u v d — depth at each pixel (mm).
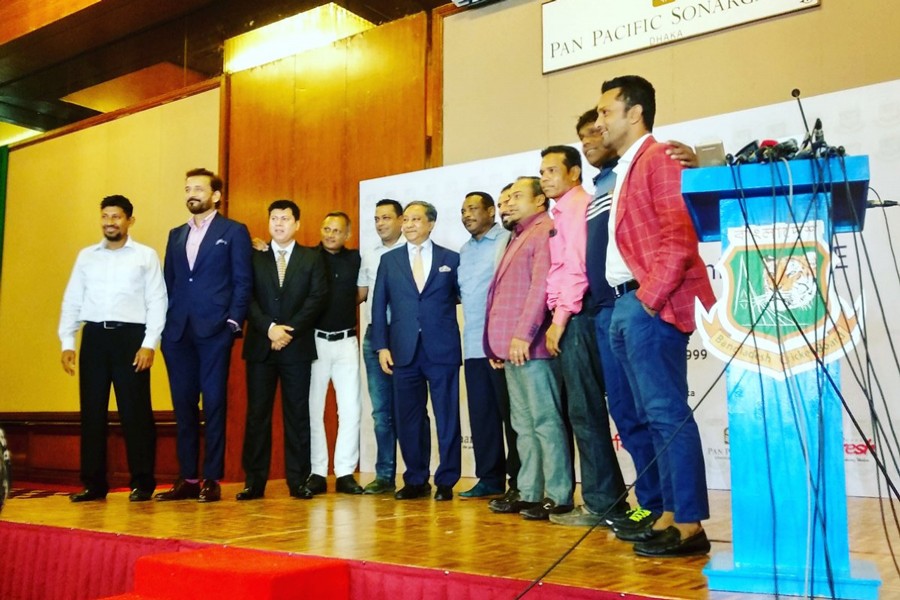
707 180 1782
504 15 5230
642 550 2168
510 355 3086
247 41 6594
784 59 4297
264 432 3924
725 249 1811
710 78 4500
